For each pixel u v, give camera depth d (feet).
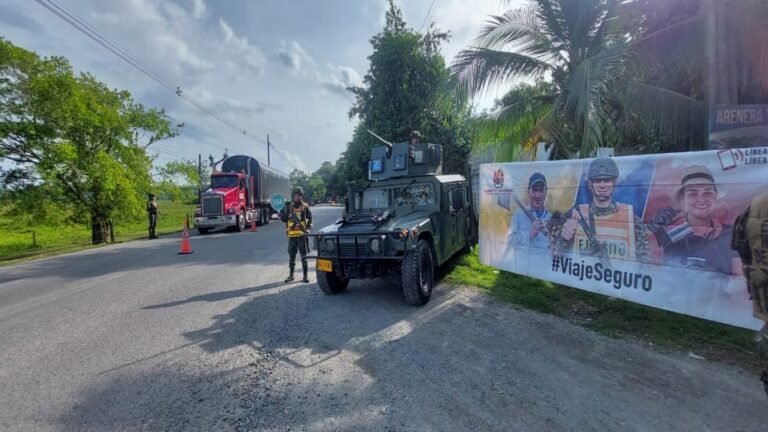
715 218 11.83
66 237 62.85
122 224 59.21
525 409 8.88
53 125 47.52
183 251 35.24
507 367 11.00
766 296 7.57
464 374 10.67
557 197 16.72
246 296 19.57
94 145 53.01
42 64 47.37
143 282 23.43
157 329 15.03
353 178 60.03
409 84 54.60
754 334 12.53
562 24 24.04
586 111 18.72
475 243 29.48
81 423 8.86
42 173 45.52
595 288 15.31
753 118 15.30
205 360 12.11
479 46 25.03
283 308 17.39
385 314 16.14
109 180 49.62
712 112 15.58
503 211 19.57
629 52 19.80
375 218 18.71
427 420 8.55
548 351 11.96
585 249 15.65
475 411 8.85
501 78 25.20
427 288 17.47
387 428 8.30
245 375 11.03
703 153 12.06
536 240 17.84
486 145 30.45
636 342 12.42
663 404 8.94
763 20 16.31
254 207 68.23
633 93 20.88
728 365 10.75
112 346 13.41
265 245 39.73
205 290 21.01
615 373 10.47
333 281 19.12
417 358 11.80
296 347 13.00
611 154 25.68
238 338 13.93
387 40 53.88
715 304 11.93
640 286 13.82
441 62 54.08
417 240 17.21
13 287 23.88
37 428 8.68
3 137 44.50
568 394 9.47
